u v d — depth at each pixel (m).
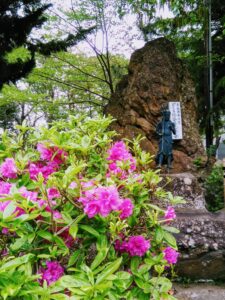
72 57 12.32
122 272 1.54
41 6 7.42
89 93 14.12
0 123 15.27
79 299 1.30
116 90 6.96
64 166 2.06
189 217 3.68
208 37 8.83
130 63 6.55
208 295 3.11
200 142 6.03
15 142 2.18
